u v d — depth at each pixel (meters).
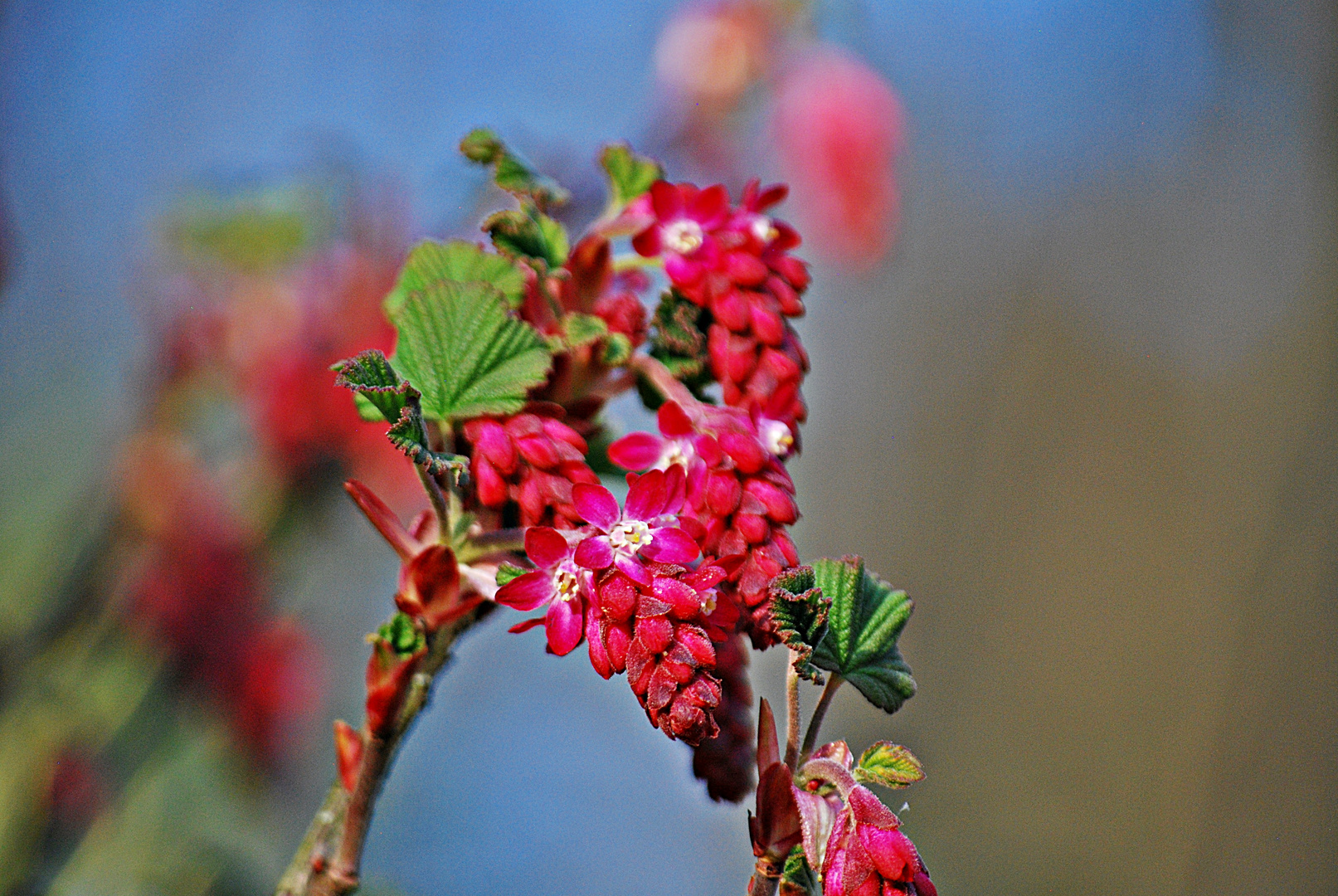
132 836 0.56
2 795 0.55
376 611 0.66
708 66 0.71
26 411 0.67
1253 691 1.26
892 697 0.40
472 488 0.41
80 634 0.59
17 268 0.70
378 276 0.61
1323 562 1.29
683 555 0.38
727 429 0.39
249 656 0.61
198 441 0.62
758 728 0.39
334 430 0.62
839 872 0.38
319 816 0.41
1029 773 1.25
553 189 0.43
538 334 0.40
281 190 0.62
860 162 0.71
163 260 0.62
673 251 0.41
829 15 0.72
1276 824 1.21
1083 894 1.18
